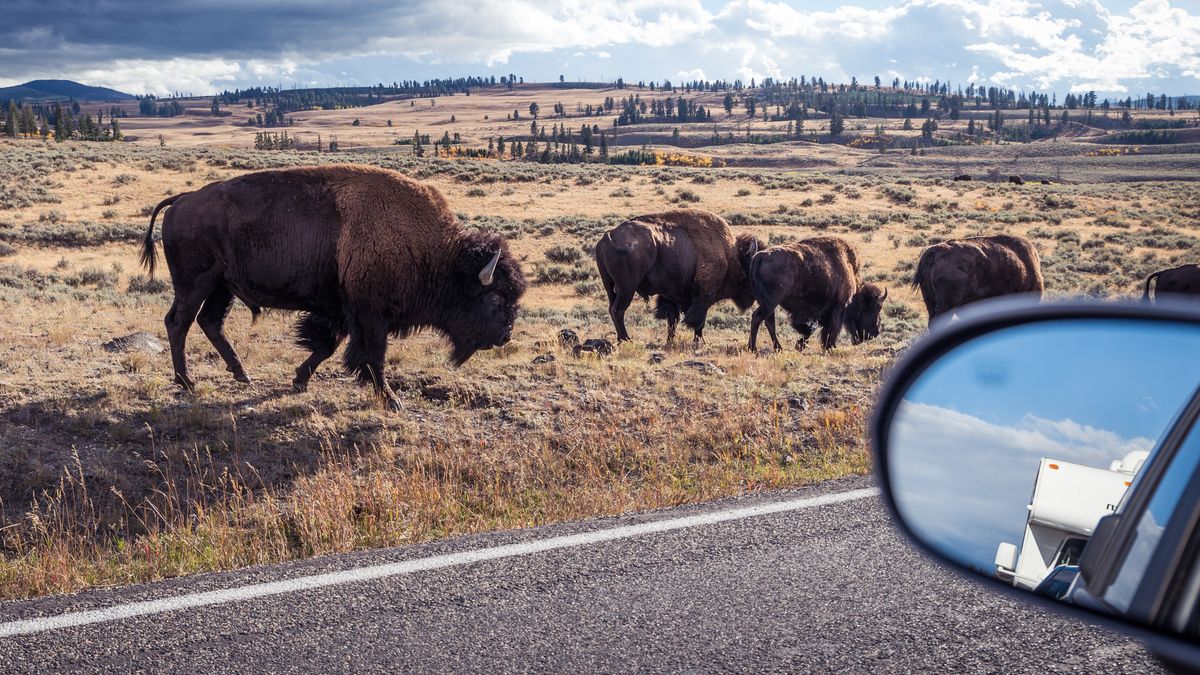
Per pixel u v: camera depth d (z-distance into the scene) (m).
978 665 3.26
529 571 4.28
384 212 8.37
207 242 8.27
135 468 6.53
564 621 3.73
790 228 39.78
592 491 6.16
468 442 7.28
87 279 25.20
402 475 6.37
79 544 5.32
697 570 4.29
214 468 6.58
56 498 5.99
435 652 3.47
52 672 3.32
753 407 8.26
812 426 7.71
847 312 15.29
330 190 8.34
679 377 9.43
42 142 66.38
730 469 6.70
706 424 7.72
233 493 6.21
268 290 8.38
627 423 7.84
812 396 8.76
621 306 13.98
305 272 8.31
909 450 2.20
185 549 5.20
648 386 9.05
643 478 6.62
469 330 8.96
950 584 4.05
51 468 6.32
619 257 13.73
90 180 44.84
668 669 3.31
